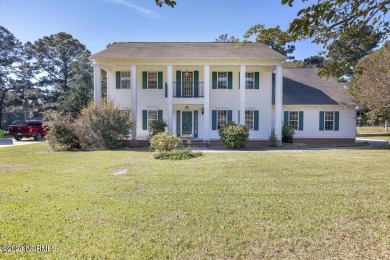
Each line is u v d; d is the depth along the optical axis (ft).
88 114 52.24
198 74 63.72
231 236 12.59
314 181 23.29
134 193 19.86
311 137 64.80
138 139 60.85
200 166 31.37
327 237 12.42
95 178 25.05
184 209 16.25
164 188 21.30
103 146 52.54
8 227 13.50
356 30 10.09
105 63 58.03
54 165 32.42
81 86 101.35
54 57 131.44
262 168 29.50
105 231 13.12
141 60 57.77
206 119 58.90
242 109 58.13
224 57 57.11
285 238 12.37
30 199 18.31
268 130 63.57
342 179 23.94
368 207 16.33
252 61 57.72
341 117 64.54
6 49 125.90
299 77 73.36
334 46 11.18
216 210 16.07
